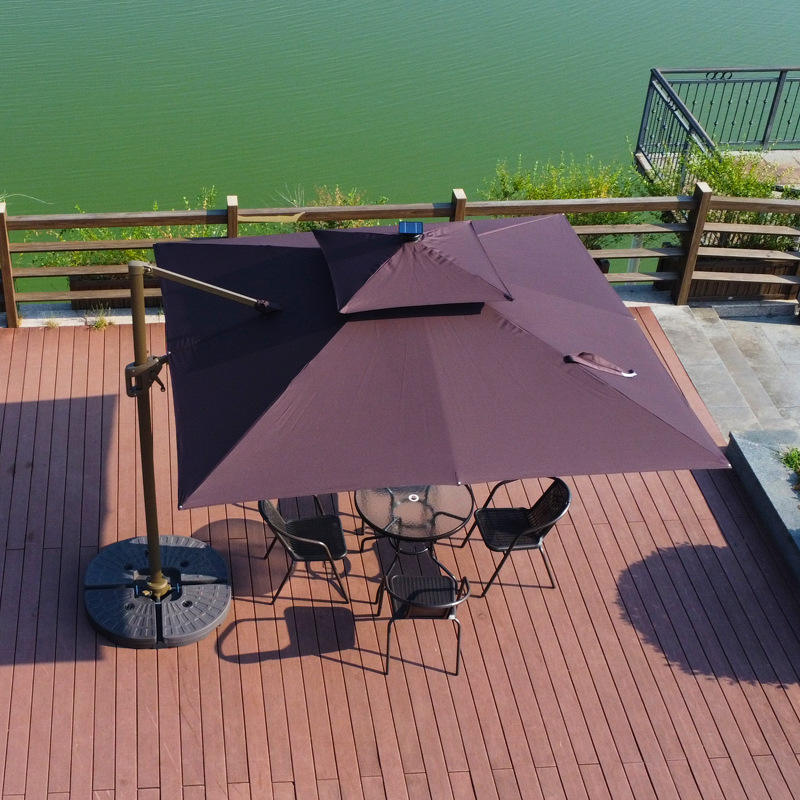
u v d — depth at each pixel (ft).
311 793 17.19
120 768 17.31
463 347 16.62
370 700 18.75
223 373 16.65
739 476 24.32
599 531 22.74
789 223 30.83
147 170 44.42
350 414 15.69
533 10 71.05
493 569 21.62
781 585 21.76
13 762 17.24
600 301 18.95
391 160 46.32
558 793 17.47
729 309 30.86
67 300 27.99
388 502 20.59
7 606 19.92
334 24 66.44
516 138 48.96
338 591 20.85
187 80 55.16
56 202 41.16
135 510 22.35
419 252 17.02
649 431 16.14
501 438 15.65
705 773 17.95
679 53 61.31
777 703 19.27
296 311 17.24
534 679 19.36
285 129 49.26
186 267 19.38
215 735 17.94
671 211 31.81
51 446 23.75
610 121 51.19
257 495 14.85
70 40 61.26
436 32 65.31
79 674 18.75
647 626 20.61
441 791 17.37
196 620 19.49
